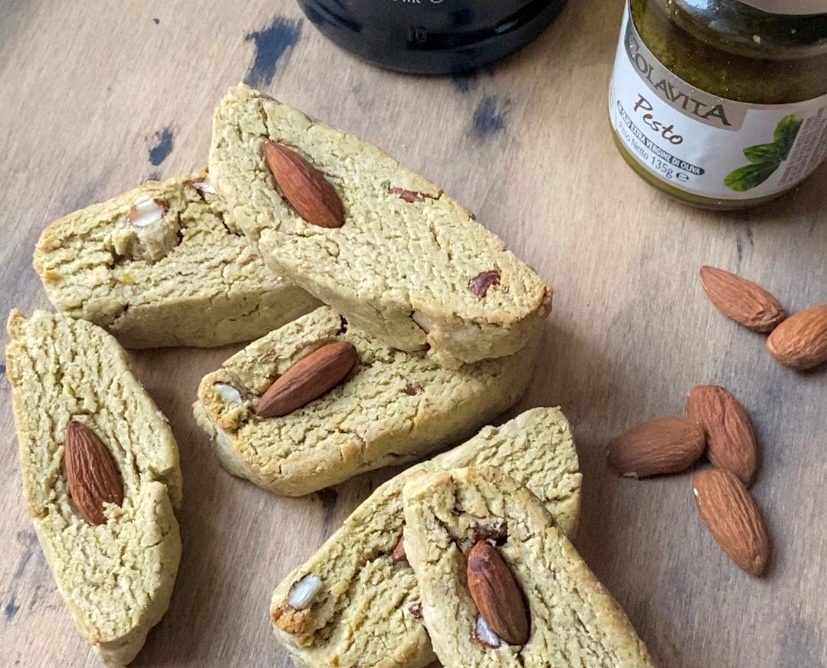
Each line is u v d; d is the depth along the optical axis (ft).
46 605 1.43
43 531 1.41
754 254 1.52
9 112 1.58
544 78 1.58
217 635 1.42
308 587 1.38
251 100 1.47
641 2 1.41
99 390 1.44
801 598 1.42
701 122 1.42
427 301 1.40
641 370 1.49
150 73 1.59
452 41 1.55
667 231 1.53
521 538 1.36
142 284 1.47
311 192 1.43
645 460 1.44
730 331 1.50
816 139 1.43
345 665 1.37
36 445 1.43
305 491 1.45
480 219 1.54
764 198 1.50
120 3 1.61
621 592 1.43
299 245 1.43
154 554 1.40
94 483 1.41
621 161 1.55
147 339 1.49
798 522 1.44
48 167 1.56
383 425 1.43
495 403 1.45
